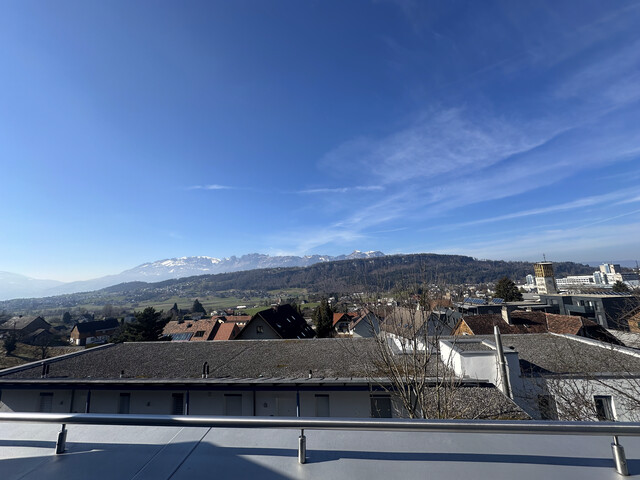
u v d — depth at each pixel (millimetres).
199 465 1769
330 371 9258
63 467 1784
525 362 9375
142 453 1911
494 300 43906
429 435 2027
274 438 2057
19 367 10836
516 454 1785
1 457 1912
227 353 11945
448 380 7012
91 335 61594
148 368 10547
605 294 36594
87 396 9797
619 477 1549
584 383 7801
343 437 2039
